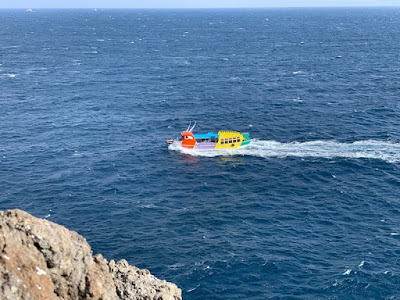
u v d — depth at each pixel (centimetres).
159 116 12838
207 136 10138
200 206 7600
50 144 10475
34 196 7900
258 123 11975
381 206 7519
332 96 14875
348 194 7931
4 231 2853
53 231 3039
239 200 7806
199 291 5503
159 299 3600
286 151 9925
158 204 7669
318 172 8819
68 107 13762
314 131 11188
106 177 8719
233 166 9225
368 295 5416
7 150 10056
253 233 6756
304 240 6556
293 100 14400
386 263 5988
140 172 8956
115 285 3500
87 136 11075
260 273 5812
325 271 5841
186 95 15325
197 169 9106
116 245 6456
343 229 6844
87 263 3150
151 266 5978
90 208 7506
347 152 9775
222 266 5947
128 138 10962
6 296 2602
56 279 2977
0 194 7944
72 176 8738
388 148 9969
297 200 7781
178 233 6775
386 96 14725
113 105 14012
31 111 13288
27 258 2853
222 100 14562
